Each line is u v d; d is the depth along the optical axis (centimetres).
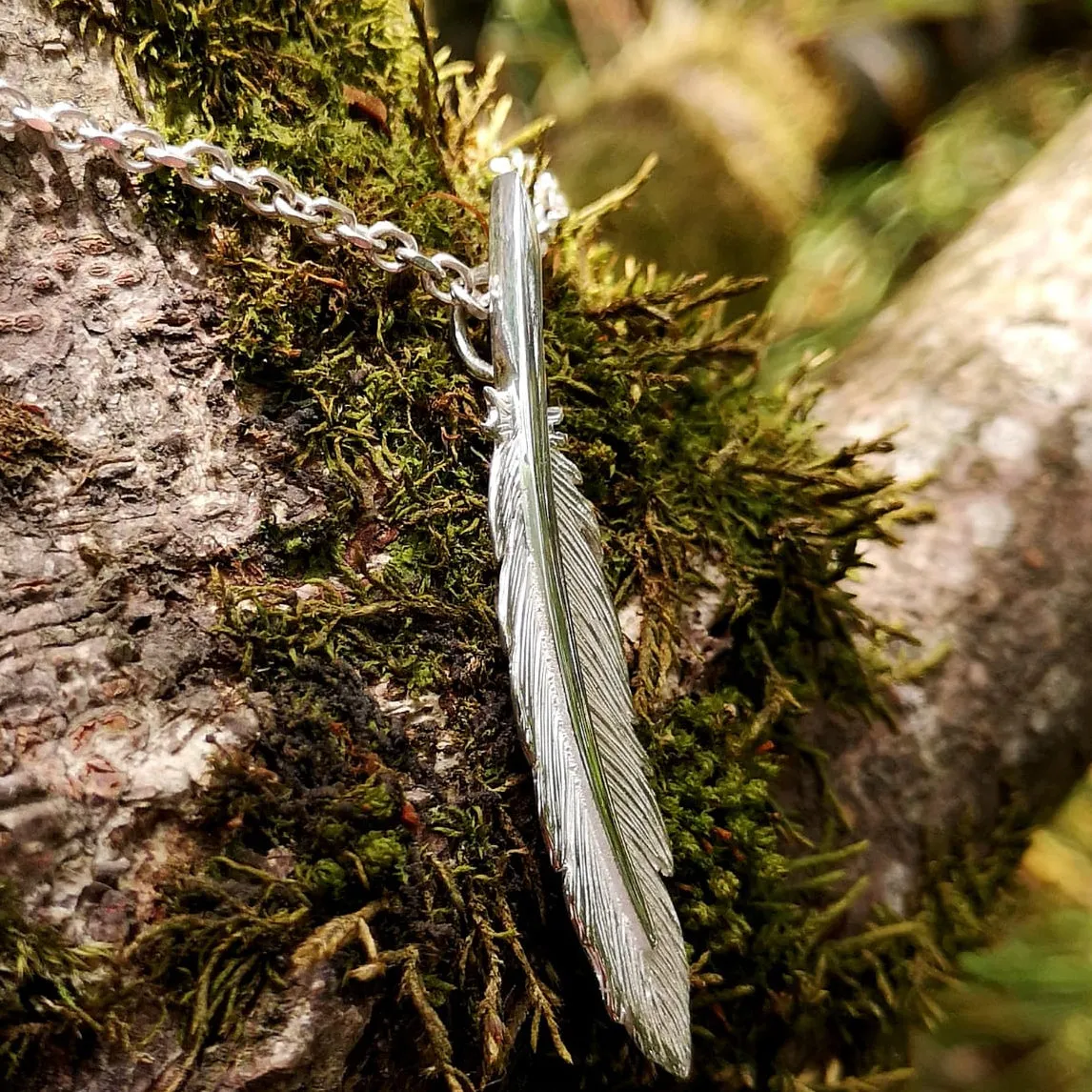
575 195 17
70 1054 6
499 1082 7
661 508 8
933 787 9
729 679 8
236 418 7
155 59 7
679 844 7
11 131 7
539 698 7
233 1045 6
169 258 7
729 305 18
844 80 21
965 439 10
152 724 6
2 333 6
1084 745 10
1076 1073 15
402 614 7
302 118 8
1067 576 10
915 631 9
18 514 6
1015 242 11
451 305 8
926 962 9
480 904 7
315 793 6
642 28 22
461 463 7
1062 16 23
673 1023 7
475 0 21
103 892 6
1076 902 16
